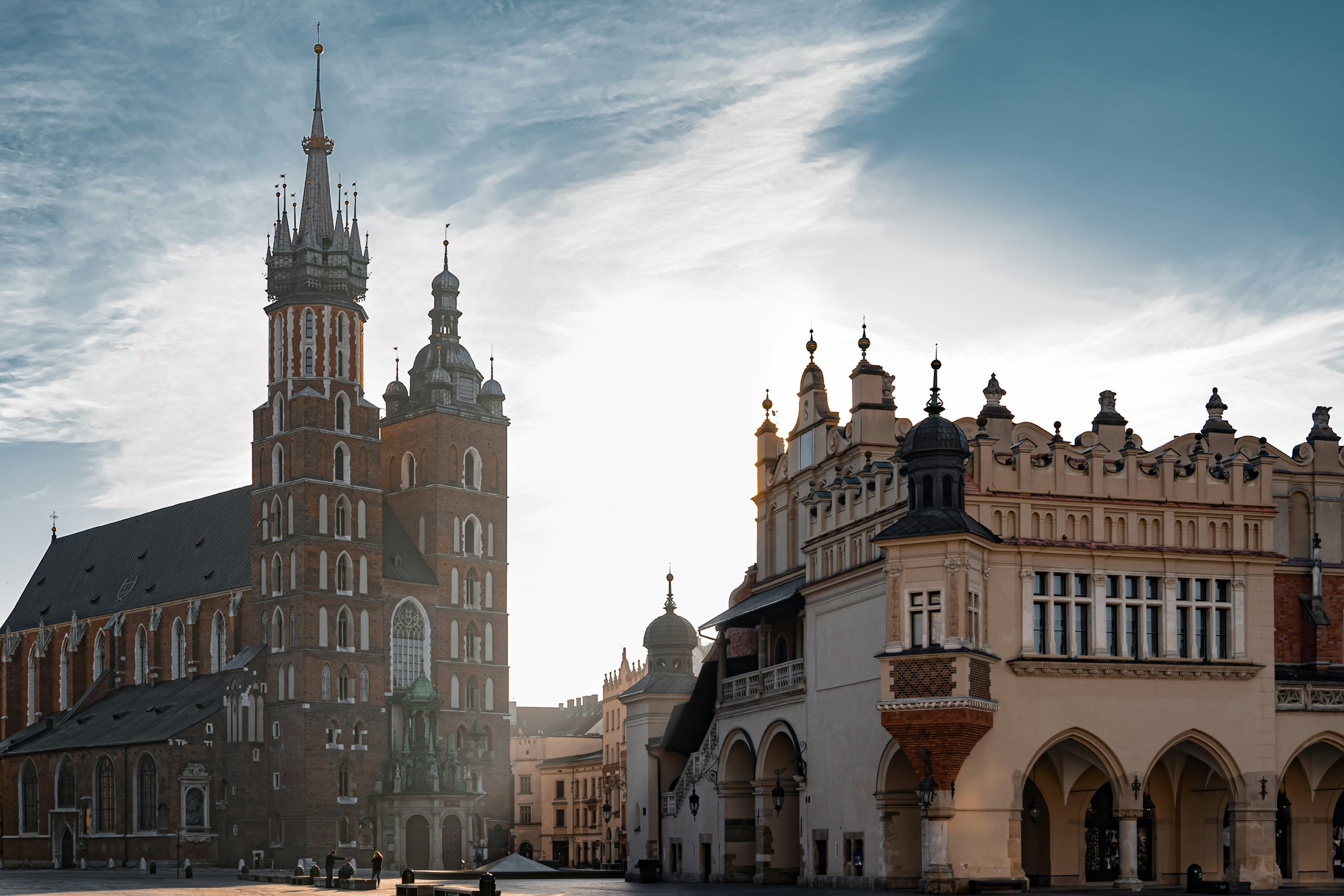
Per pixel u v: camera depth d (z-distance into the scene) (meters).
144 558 193.25
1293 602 71.88
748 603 82.56
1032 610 61.59
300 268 166.75
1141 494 64.00
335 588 160.88
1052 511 62.75
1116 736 62.00
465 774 167.62
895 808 62.28
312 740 155.50
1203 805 67.50
